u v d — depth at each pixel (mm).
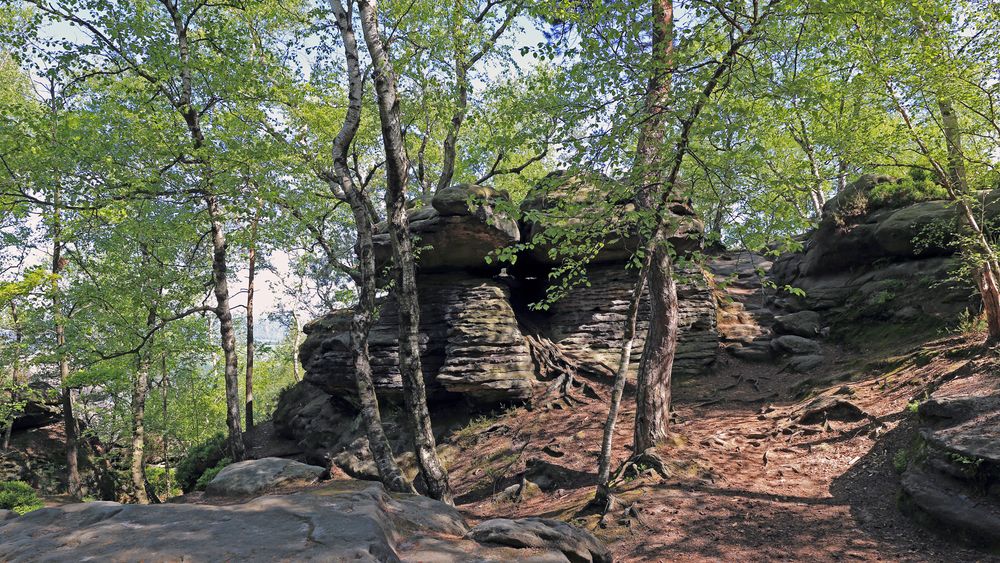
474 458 15906
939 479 8719
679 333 19016
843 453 11398
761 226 9273
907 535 8234
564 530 4480
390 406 19062
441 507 4867
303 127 17594
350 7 11297
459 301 18734
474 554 3727
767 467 11531
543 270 21234
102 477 28594
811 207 21797
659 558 8344
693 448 12555
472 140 23766
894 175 18812
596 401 17391
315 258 27656
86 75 15203
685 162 10984
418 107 18594
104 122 15047
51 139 13648
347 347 19156
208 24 16172
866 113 12531
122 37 15500
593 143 9117
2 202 13352
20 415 26562
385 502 4578
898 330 16391
